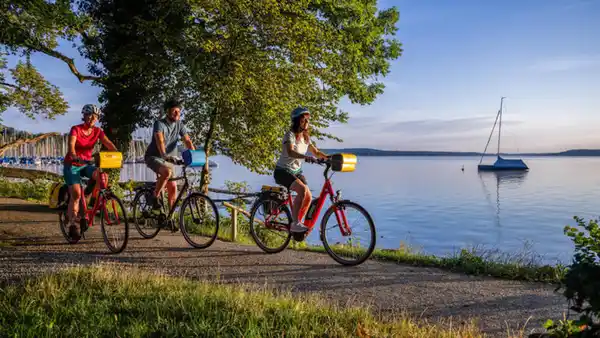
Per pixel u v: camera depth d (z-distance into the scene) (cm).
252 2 1283
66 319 425
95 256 705
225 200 966
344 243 703
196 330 393
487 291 567
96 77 1585
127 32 1374
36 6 1016
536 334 352
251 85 1366
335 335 401
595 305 264
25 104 2402
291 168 707
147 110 1485
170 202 796
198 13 1364
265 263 693
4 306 446
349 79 1647
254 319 420
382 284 592
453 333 409
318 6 1675
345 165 680
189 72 1323
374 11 1894
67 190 796
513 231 5166
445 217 6475
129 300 475
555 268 644
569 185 15038
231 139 1549
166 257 715
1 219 1051
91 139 746
